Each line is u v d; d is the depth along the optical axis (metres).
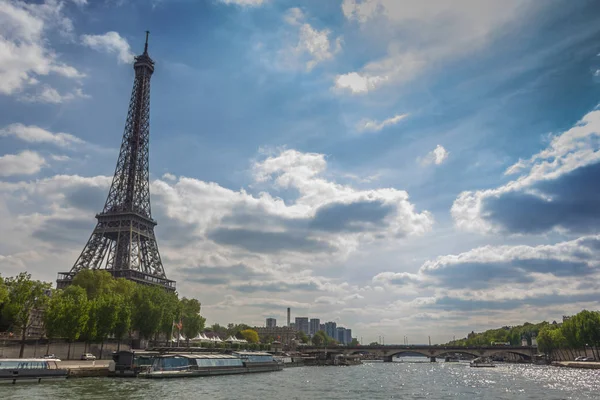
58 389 95.19
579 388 127.19
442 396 107.44
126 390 98.19
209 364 150.50
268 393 103.94
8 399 80.12
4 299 133.38
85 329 154.62
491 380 156.38
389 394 110.25
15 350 141.38
